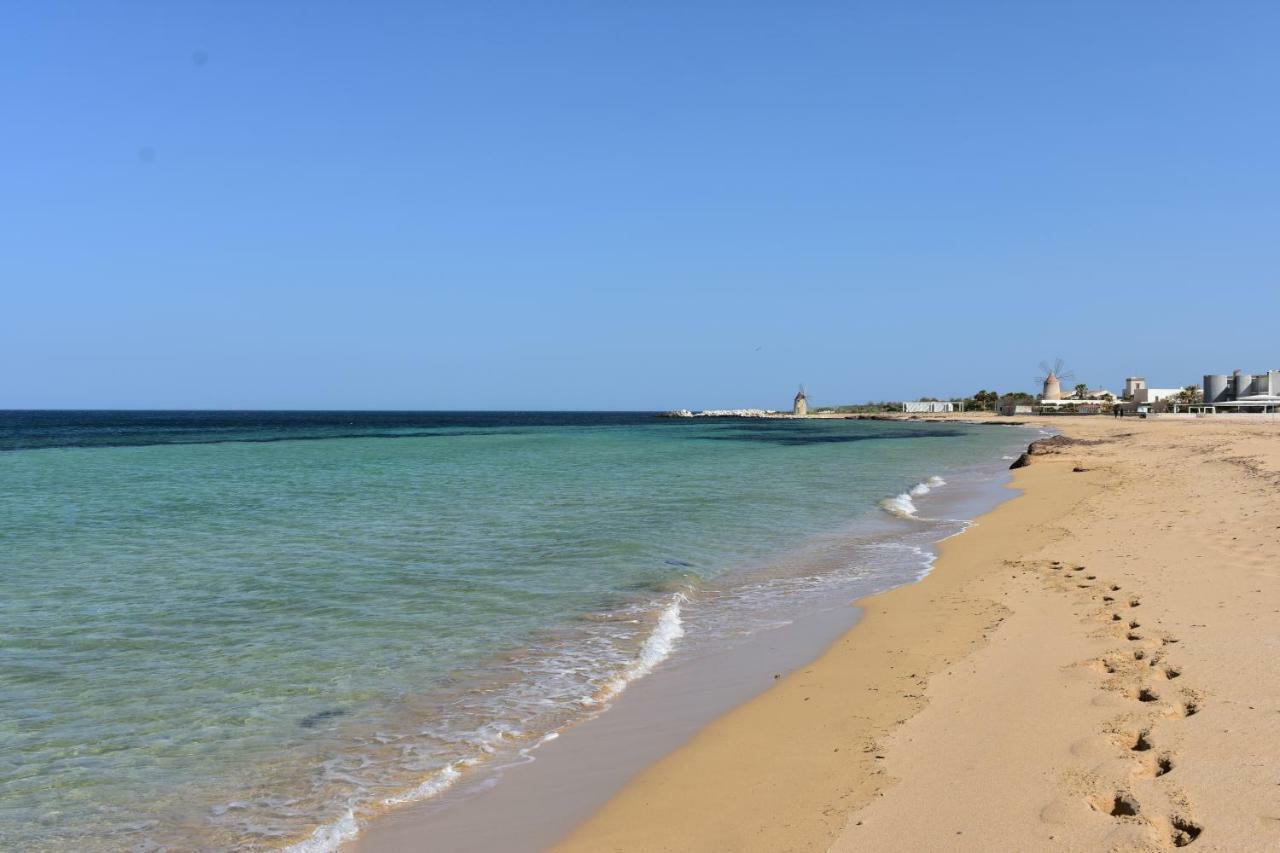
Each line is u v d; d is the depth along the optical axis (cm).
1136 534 1535
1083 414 13900
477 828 561
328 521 1939
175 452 4891
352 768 655
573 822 565
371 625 1047
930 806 536
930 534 1836
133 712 759
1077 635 907
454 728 735
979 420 14012
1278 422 7588
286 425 12306
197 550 1552
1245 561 1185
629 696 817
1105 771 554
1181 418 9738
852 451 5350
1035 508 2166
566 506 2247
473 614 1106
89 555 1498
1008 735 640
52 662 894
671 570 1405
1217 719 618
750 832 531
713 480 3097
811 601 1221
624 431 10038
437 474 3353
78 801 595
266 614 1094
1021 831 489
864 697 783
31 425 11406
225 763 659
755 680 862
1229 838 452
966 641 943
